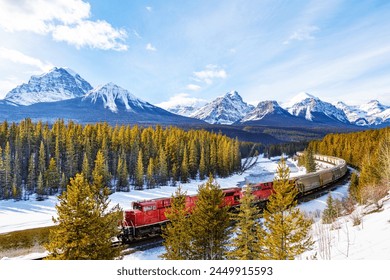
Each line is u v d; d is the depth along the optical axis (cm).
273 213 2156
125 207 7194
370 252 1550
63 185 8775
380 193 3294
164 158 10169
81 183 2077
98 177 2509
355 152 10331
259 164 17675
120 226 3178
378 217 2294
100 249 2059
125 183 9031
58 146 9794
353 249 1709
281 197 2092
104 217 2314
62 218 1992
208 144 12794
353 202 4059
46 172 8612
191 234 2470
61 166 10031
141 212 3231
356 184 5694
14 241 4034
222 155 12275
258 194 4372
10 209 7144
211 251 2441
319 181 5812
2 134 10669
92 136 10600
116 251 2195
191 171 11188
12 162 9338
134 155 10625
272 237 2030
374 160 4966
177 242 2423
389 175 3931
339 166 7431
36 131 10906
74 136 10381
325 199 5231
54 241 2009
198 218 2545
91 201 2158
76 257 1953
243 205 2681
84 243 1956
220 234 2564
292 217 1994
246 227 2536
